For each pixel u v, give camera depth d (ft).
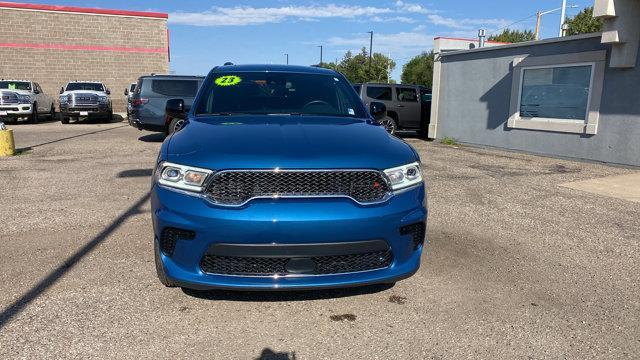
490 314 11.39
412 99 52.65
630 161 33.19
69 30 82.48
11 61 80.18
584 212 21.21
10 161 32.35
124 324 10.50
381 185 10.52
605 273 14.20
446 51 49.85
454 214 20.34
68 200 21.34
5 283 12.46
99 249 15.06
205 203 9.97
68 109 63.67
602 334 10.64
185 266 10.32
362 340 10.12
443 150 43.14
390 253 10.75
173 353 9.48
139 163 32.01
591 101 35.29
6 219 18.26
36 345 9.59
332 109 14.96
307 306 11.52
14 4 78.74
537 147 39.96
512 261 14.97
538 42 38.99
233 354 9.52
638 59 32.24
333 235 9.93
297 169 9.98
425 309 11.54
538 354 9.77
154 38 87.97
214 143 10.82
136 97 43.80
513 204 22.39
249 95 15.17
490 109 44.37
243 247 9.84
